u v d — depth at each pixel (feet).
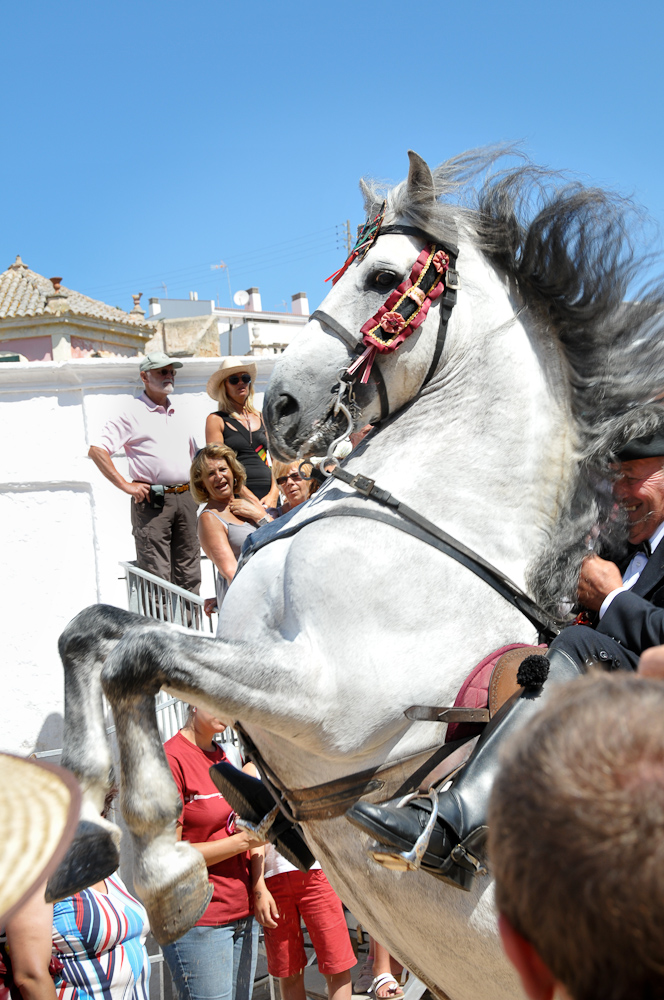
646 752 2.39
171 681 6.47
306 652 6.66
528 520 7.42
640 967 2.16
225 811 12.20
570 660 6.63
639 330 7.95
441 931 6.70
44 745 23.31
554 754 2.50
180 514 20.17
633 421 7.57
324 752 6.78
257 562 7.63
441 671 6.77
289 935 13.12
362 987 15.81
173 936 6.56
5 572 23.66
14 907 3.00
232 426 17.99
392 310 7.32
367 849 6.28
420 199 7.52
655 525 7.79
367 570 6.84
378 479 7.41
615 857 2.23
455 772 6.65
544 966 2.48
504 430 7.42
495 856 2.59
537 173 7.89
